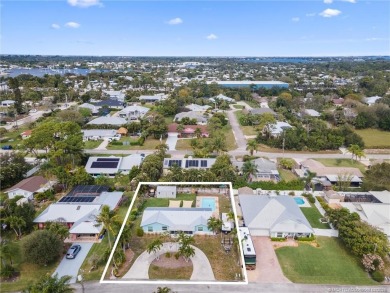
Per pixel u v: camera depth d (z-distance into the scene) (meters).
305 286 44.25
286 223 56.34
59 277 44.78
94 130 118.69
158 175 77.81
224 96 195.38
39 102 173.12
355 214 56.88
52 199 68.81
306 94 196.38
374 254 47.50
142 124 123.44
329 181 77.44
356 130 132.75
